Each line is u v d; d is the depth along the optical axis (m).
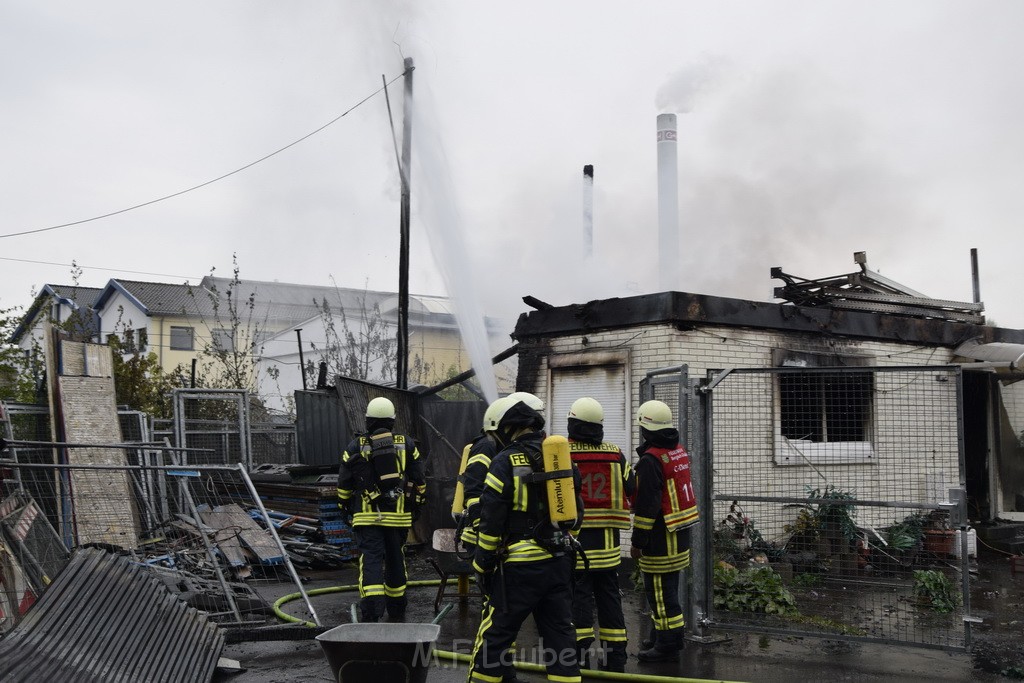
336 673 4.76
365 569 7.05
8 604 6.12
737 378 9.73
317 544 10.71
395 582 7.34
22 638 4.70
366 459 7.19
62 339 11.22
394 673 4.69
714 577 7.49
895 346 11.29
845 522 8.21
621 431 9.73
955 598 7.90
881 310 12.30
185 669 5.49
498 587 4.69
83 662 4.86
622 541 9.42
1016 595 8.64
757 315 9.95
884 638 6.48
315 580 9.72
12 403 12.01
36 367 16.62
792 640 6.73
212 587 7.99
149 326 37.06
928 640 6.58
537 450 4.81
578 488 4.92
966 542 6.16
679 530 6.02
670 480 5.99
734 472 9.55
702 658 6.20
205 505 10.70
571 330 10.37
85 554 5.61
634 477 5.94
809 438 10.19
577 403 5.82
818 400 10.30
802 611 7.42
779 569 8.22
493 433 5.31
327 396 12.09
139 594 5.78
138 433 12.89
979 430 12.62
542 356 10.77
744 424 9.69
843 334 10.72
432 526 11.55
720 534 8.27
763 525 9.24
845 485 10.02
